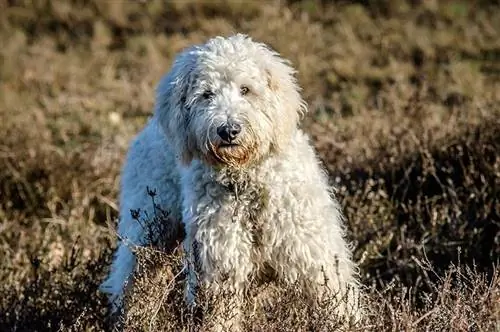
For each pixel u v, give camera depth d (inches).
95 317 378.6
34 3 961.5
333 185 462.9
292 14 887.7
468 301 303.7
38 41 903.7
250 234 339.0
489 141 479.5
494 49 769.6
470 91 661.3
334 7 890.7
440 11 848.9
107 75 802.8
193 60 353.4
